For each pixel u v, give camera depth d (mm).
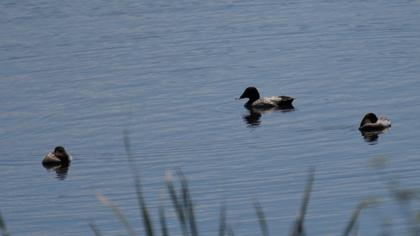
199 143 38125
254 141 37969
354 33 61500
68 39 63625
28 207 31281
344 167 33312
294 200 29688
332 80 48500
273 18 68875
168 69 52875
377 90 45656
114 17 72125
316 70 51188
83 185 33469
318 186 31141
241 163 34781
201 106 44406
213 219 28312
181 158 36000
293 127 39969
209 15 71250
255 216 28297
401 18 66000
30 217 30172
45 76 52312
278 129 39750
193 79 50156
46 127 41875
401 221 26078
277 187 31359
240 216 28438
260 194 30656
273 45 59000
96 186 33219
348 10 70812
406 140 36750
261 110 43406
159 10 74562
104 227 28547
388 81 47312
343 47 57094
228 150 36781
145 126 41188
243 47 58688
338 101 44125
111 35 64438
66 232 28453
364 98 44281
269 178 32531
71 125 42031
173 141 38594
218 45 59625
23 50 60438
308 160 34625
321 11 71000
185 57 56125
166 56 56562
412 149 35312
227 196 30688
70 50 59594
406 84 46375
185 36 63062
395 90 45344
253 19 68688
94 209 30500
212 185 32125
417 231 18281
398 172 32250
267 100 43750
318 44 58594
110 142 39031
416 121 39625
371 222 26609
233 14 71188
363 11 69938
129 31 65750
